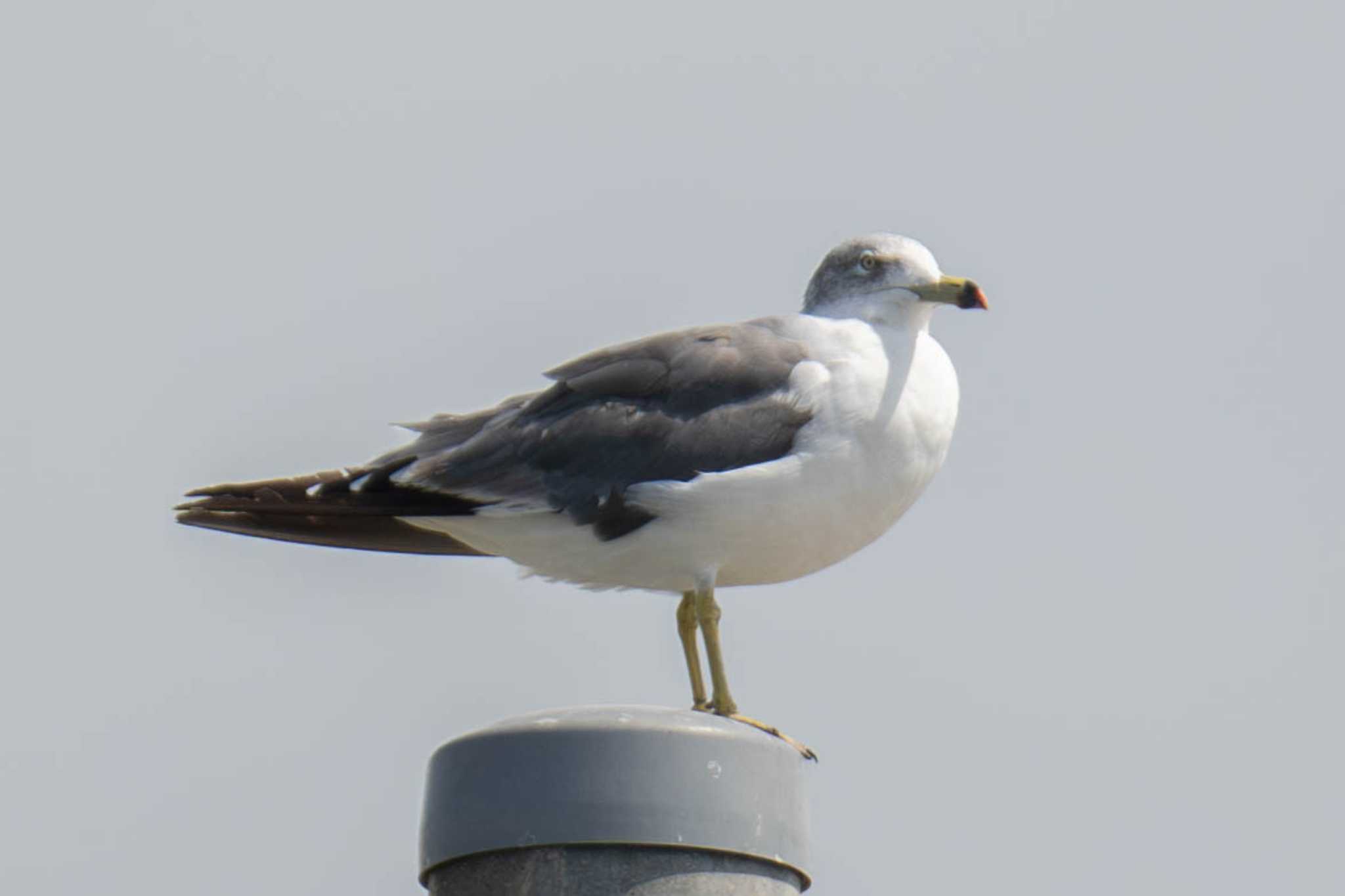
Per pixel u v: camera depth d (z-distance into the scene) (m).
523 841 7.48
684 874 7.52
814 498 11.12
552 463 11.35
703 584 11.34
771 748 7.80
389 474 11.62
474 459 11.50
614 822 7.44
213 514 11.76
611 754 7.52
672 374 11.39
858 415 11.17
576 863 7.49
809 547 11.37
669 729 7.59
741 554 11.31
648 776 7.50
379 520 12.16
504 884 7.56
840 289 12.05
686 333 11.69
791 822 7.82
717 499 11.05
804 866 7.93
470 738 7.71
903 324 11.91
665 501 11.09
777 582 11.80
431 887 7.95
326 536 12.10
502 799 7.54
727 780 7.60
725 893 7.57
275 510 11.61
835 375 11.25
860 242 12.17
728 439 11.13
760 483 11.03
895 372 11.38
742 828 7.59
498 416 11.84
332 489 11.62
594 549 11.41
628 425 11.30
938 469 11.60
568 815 7.46
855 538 11.48
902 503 11.51
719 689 11.16
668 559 11.32
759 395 11.24
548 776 7.51
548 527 11.41
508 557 11.86
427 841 7.84
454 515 11.46
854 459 11.16
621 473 11.20
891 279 11.89
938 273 11.90
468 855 7.59
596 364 11.68
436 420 12.18
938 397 11.48
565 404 11.57
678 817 7.49
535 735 7.57
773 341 11.48
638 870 7.49
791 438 11.12
